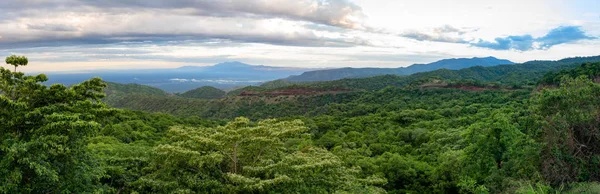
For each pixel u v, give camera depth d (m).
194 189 15.99
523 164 20.59
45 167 11.83
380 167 34.03
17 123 12.96
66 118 12.47
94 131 13.87
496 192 20.89
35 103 13.90
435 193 30.97
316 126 65.56
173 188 15.77
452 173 29.98
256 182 15.14
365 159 35.50
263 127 17.84
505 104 67.00
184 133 18.36
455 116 66.12
